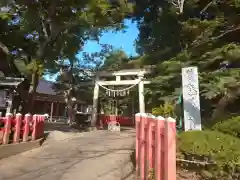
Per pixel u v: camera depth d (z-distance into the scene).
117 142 12.45
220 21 10.99
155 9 19.25
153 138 5.86
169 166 4.68
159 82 12.00
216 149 5.11
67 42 16.94
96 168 7.61
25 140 10.65
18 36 16.95
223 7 11.49
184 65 10.70
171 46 16.16
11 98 14.58
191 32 12.49
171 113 9.39
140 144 6.89
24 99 17.42
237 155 4.88
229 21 10.59
